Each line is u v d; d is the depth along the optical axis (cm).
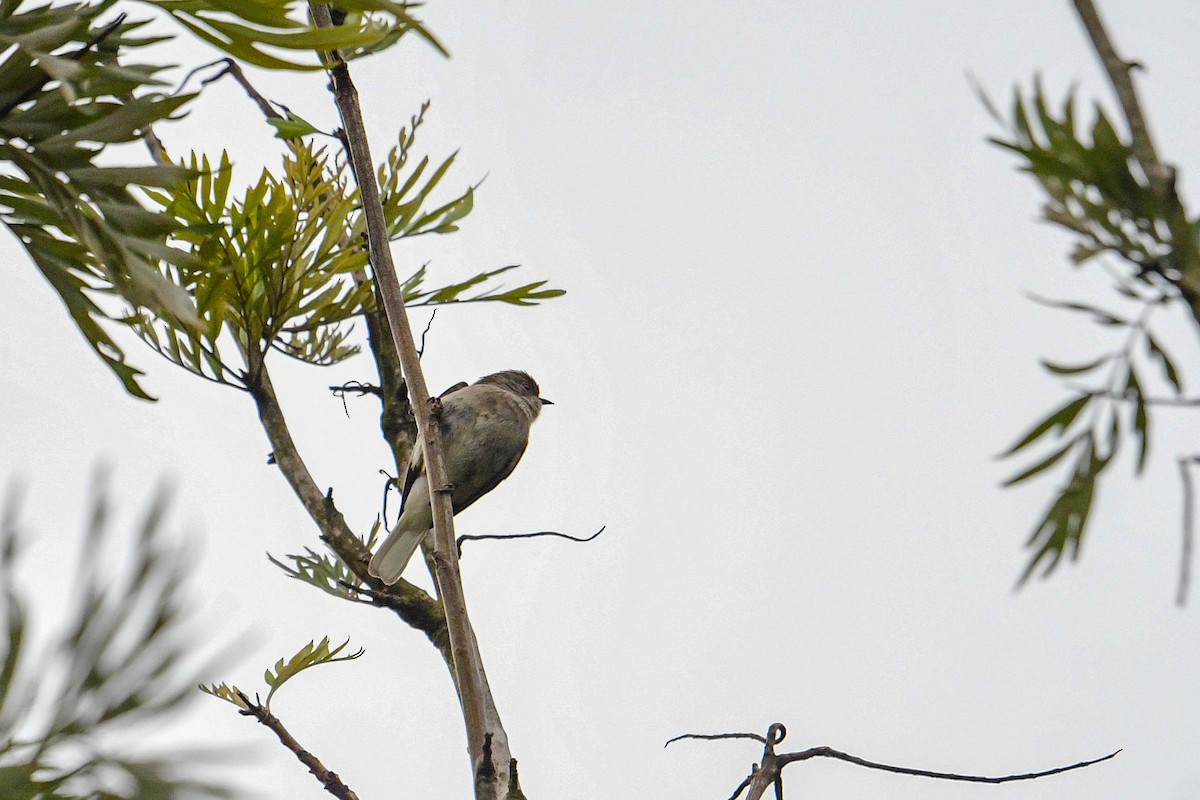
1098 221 253
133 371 386
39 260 387
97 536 133
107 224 341
